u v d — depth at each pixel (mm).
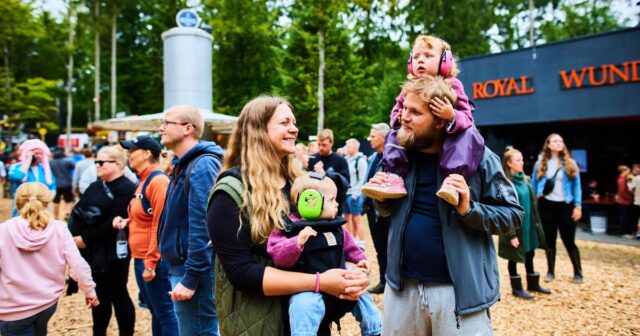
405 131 1816
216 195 1654
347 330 3904
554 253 5621
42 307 2701
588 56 10219
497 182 1859
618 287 5266
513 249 4801
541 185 5578
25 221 2660
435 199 1870
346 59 20812
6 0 16109
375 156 4785
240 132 1817
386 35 23375
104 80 30953
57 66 26656
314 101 19656
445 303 1814
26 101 19250
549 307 4566
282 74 21328
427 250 1850
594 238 9117
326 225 1633
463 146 1723
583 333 3871
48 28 25688
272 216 1597
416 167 1931
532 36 25219
